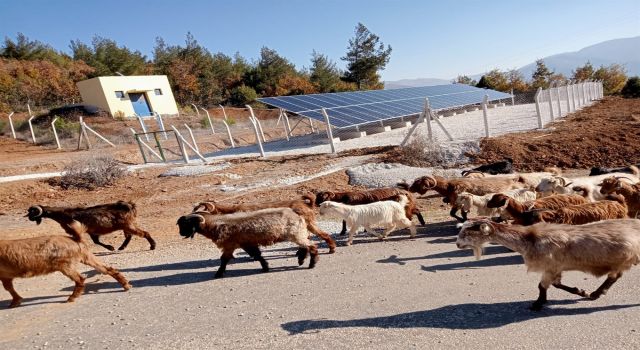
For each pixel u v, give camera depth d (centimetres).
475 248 621
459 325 515
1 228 1269
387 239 958
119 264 909
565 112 3102
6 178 1969
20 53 6212
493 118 3109
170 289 730
